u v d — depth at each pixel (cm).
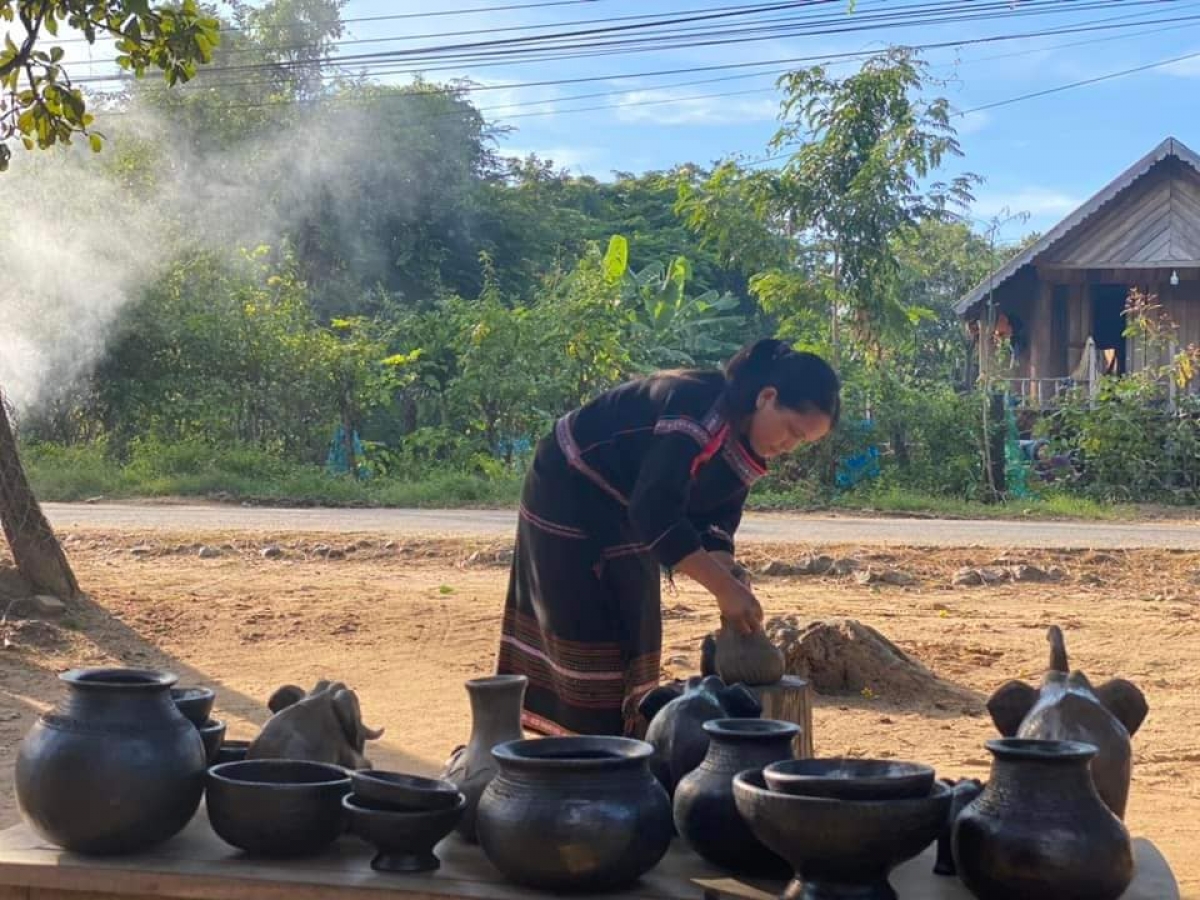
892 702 723
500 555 1270
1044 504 1956
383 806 306
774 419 384
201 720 347
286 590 1069
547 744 310
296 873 302
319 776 325
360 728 358
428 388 2430
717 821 301
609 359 2319
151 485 2120
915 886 295
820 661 742
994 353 2517
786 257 2314
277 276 2586
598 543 414
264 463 2247
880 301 2195
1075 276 2648
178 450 2247
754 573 1192
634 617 416
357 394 2347
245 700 711
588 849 284
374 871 304
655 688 389
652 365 2552
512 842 288
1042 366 2697
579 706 420
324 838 312
